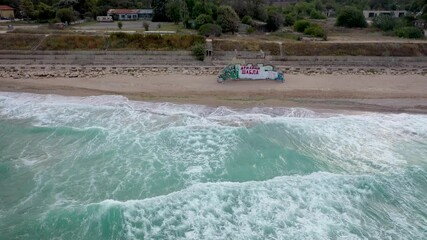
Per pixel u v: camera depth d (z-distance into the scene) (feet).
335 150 74.49
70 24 207.82
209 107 97.25
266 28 201.26
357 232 50.93
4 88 110.22
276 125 85.61
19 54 142.10
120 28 185.57
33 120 88.12
